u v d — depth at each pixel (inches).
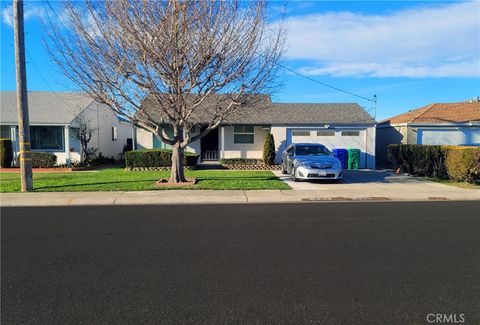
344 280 171.3
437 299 151.3
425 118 845.8
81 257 207.3
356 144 813.2
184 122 495.5
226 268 187.8
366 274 178.5
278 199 411.5
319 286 164.4
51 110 845.8
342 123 804.6
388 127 921.5
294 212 337.7
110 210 352.8
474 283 167.6
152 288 163.5
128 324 132.3
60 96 944.9
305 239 241.4
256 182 533.3
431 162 612.7
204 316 137.8
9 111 832.3
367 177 620.4
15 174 667.4
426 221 296.7
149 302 149.6
